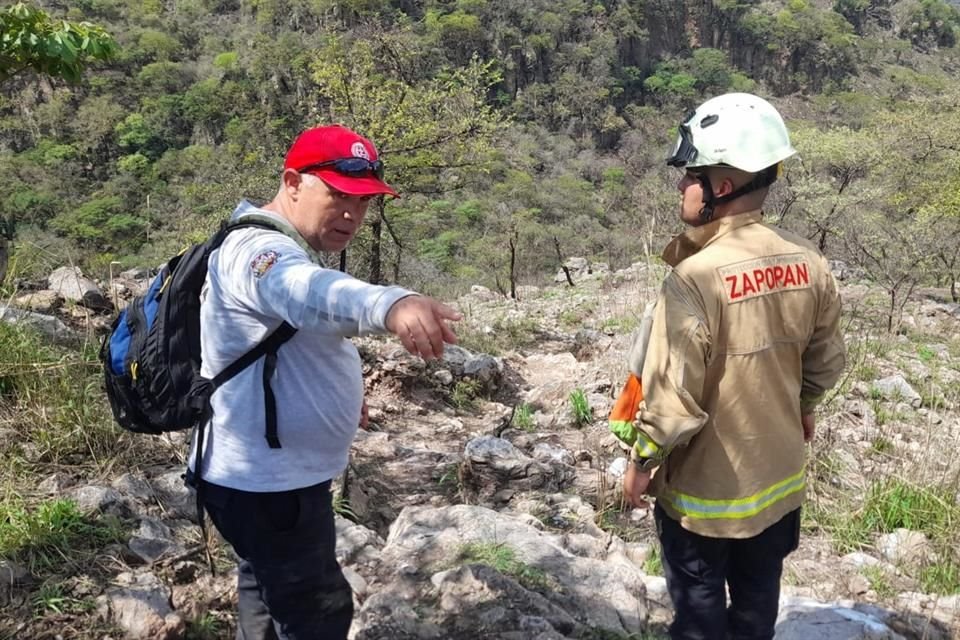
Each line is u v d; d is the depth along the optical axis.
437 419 6.35
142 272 9.27
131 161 78.25
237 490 1.97
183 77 93.19
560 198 77.06
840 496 4.80
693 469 2.23
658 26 132.88
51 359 4.59
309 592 2.09
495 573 3.25
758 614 2.44
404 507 4.66
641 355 2.27
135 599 2.97
